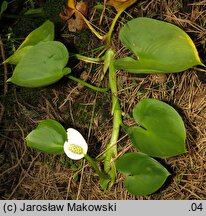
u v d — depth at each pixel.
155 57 0.62
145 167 0.66
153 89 0.72
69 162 0.74
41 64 0.65
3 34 0.74
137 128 0.66
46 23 0.67
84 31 0.73
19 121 0.75
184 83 0.72
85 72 0.74
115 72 0.71
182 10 0.72
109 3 0.68
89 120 0.74
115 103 0.71
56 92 0.74
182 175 0.72
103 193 0.73
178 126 0.63
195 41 0.72
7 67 0.74
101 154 0.71
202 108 0.72
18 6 0.75
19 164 0.75
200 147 0.72
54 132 0.67
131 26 0.63
